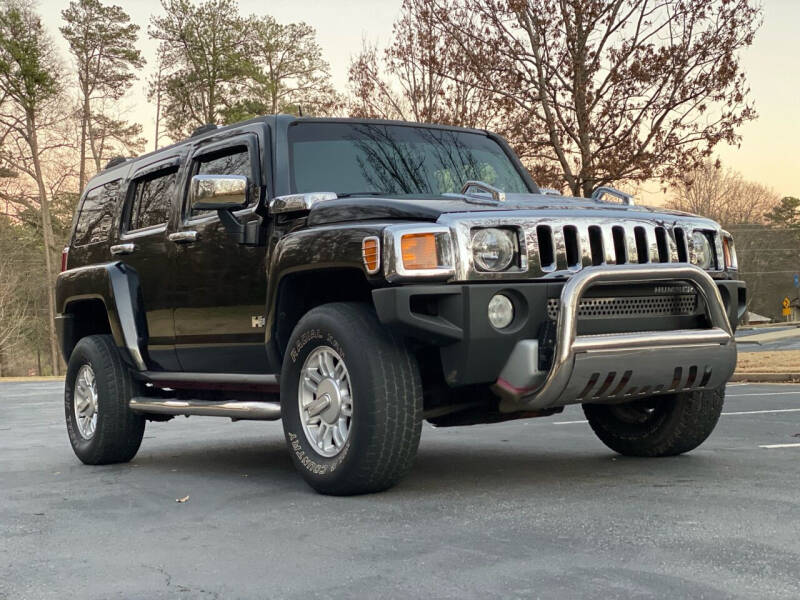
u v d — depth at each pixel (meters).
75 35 47.41
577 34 14.32
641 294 4.48
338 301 5.06
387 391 4.25
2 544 3.76
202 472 5.74
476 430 7.71
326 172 5.30
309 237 4.59
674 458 5.38
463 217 4.22
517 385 4.27
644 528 3.48
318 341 4.53
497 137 6.29
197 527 3.93
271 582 2.98
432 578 2.92
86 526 4.08
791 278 84.62
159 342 6.07
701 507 3.84
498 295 4.23
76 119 47.56
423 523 3.76
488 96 15.38
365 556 3.25
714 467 4.95
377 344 4.29
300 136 5.38
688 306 4.64
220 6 46.16
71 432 6.57
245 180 4.89
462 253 4.17
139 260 6.22
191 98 46.78
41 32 45.12
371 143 5.58
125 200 6.57
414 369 4.33
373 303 4.56
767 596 2.60
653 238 4.57
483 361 4.22
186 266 5.72
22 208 48.09
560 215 4.39
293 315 4.96
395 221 4.36
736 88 14.02
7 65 43.78
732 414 8.29
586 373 4.21
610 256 4.41
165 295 5.95
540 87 14.75
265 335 4.99
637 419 5.46
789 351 20.08
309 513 4.10
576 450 6.05
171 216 5.94
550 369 4.22
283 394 4.74
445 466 5.42
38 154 46.81
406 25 17.64
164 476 5.62
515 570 2.96
